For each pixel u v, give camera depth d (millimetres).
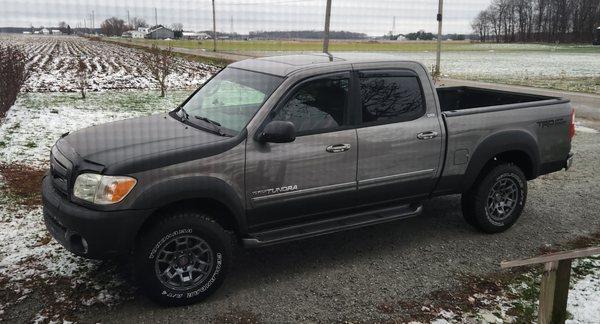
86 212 3383
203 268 3729
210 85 4797
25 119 10844
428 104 4645
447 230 5297
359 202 4414
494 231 5184
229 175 3707
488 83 23969
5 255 4348
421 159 4582
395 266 4434
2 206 5520
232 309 3680
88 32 130625
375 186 4398
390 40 134375
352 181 4266
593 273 4312
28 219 5176
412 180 4590
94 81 20781
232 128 3924
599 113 14188
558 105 5457
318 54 4898
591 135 10750
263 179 3857
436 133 4602
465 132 4785
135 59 37438
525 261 2934
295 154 3951
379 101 4398
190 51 54781
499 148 4980
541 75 30594
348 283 4109
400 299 3871
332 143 4094
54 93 16125
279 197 3961
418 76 4645
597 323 3521
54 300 3682
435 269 4387
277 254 4641
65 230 3617
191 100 4762
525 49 81062
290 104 4004
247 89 4207
